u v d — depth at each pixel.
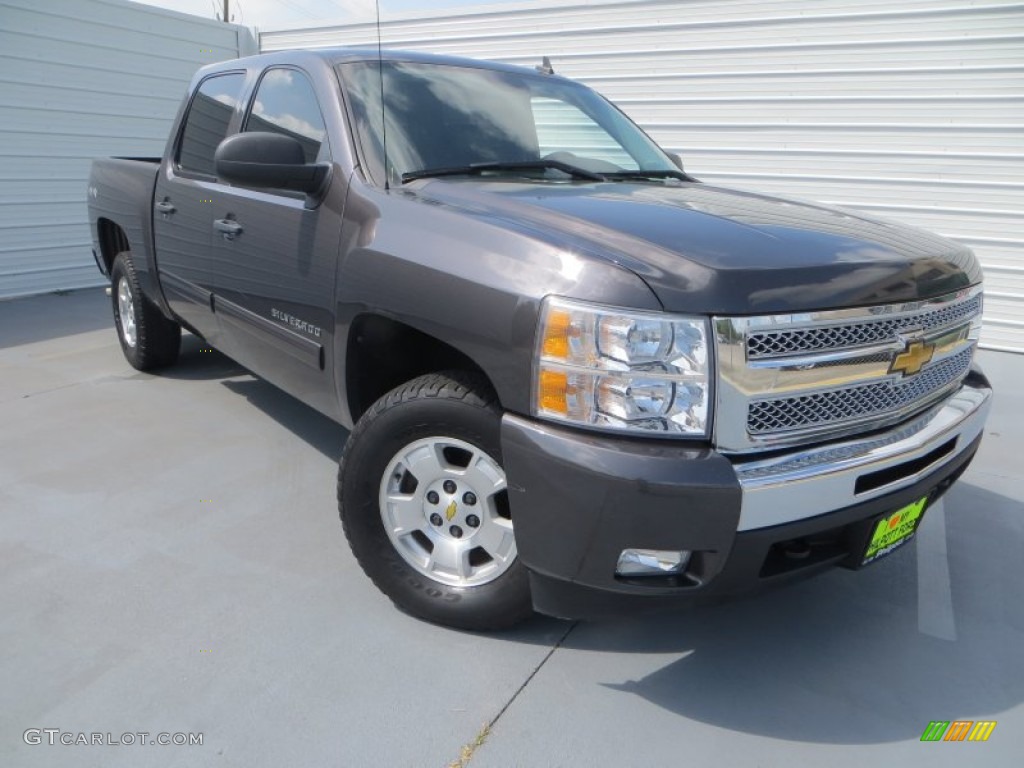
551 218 2.27
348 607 2.63
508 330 2.09
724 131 7.65
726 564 1.96
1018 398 5.42
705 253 2.02
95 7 8.12
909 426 2.29
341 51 3.31
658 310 1.90
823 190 7.30
